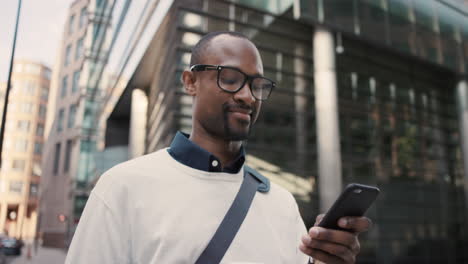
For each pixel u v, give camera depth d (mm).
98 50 22719
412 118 15633
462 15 15859
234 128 976
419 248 14188
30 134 65938
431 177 15523
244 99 969
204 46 1054
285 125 12070
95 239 834
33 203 63688
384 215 13578
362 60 14672
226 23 11312
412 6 14078
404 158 14727
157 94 14234
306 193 11750
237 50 1009
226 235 870
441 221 15227
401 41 13359
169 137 10477
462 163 16547
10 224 60375
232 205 928
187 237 844
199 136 1055
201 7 10953
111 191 895
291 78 12586
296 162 11906
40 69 68812
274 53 12422
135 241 857
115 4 16328
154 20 11664
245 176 1052
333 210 786
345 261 818
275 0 12102
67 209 28359
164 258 820
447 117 17078
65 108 34188
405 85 15875
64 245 27719
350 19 12047
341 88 13680
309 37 13203
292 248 1049
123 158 25453
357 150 13406
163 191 908
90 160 28141
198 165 975
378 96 14719
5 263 15828
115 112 23422
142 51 13211
